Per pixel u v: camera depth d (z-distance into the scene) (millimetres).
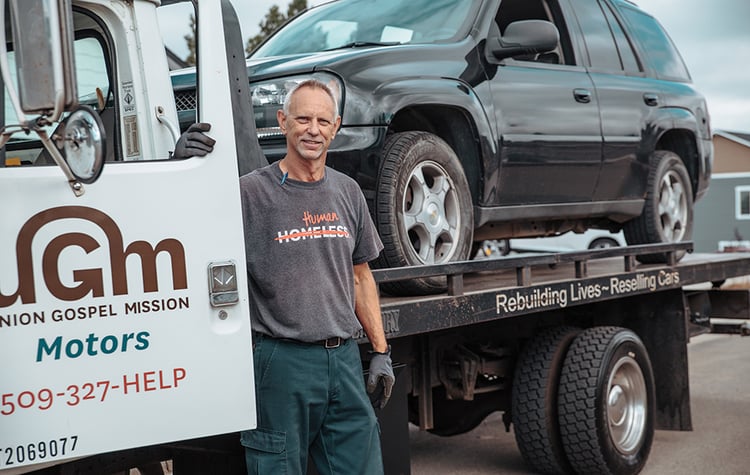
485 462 5961
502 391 5488
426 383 4809
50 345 2586
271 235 3074
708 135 7289
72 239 2623
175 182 2791
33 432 2562
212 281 2830
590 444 5117
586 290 5223
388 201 4434
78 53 3123
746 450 6055
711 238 34562
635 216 6531
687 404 5957
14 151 3047
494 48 5246
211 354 2830
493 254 14852
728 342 10992
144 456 3184
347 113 4418
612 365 5219
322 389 3125
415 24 5332
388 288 4480
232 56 3254
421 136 4652
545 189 5613
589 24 6297
